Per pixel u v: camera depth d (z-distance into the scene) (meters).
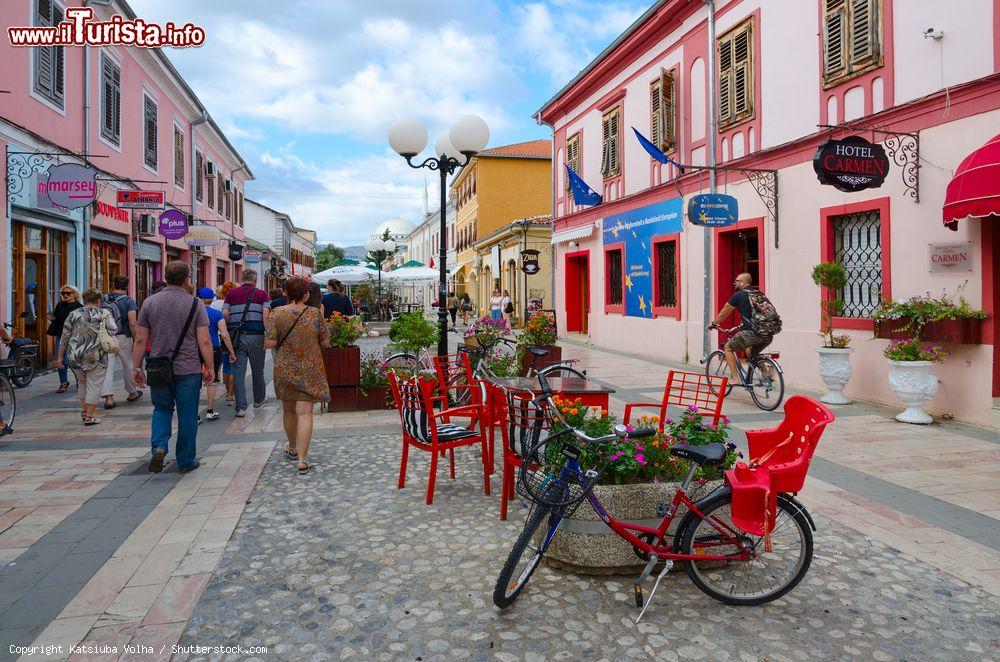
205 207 23.45
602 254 17.23
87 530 4.39
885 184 8.40
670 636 3.09
